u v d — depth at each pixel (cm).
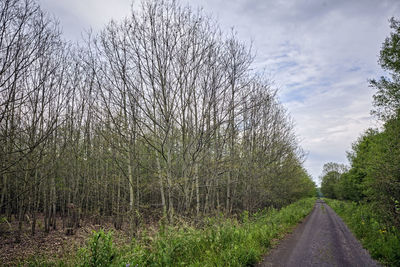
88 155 1539
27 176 1101
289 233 1215
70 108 1316
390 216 984
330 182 6975
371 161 1141
